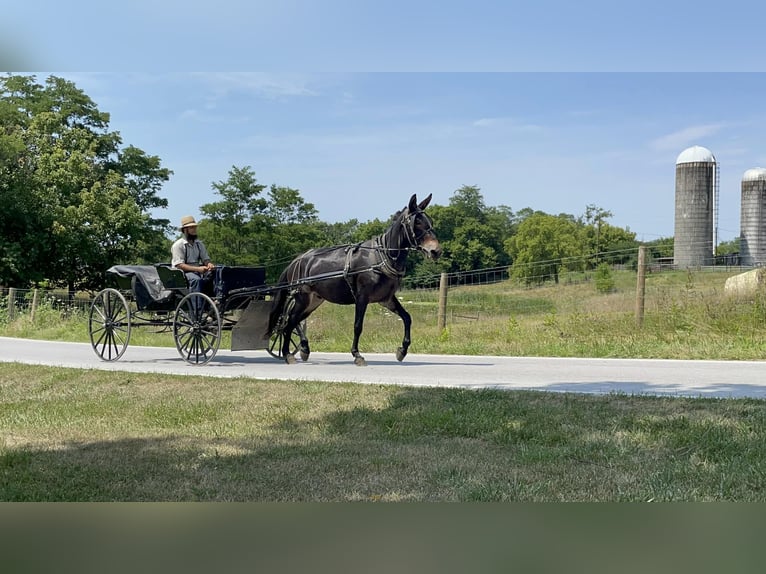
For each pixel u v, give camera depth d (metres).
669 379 10.95
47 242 42.03
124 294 15.02
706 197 54.38
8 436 7.79
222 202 60.59
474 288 42.88
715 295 18.25
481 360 14.16
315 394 9.30
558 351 15.28
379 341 17.45
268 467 6.27
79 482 5.98
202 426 7.97
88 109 50.25
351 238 108.94
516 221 122.44
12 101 46.78
